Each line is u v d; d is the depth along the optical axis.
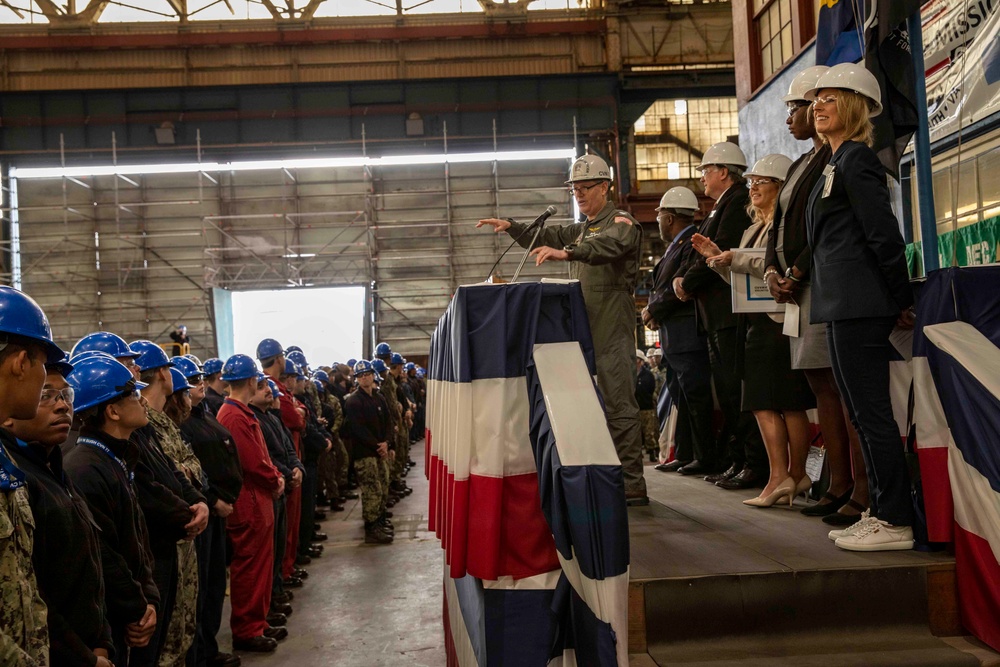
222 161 25.59
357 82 25.45
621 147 26.25
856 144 2.95
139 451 3.41
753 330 4.09
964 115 5.55
